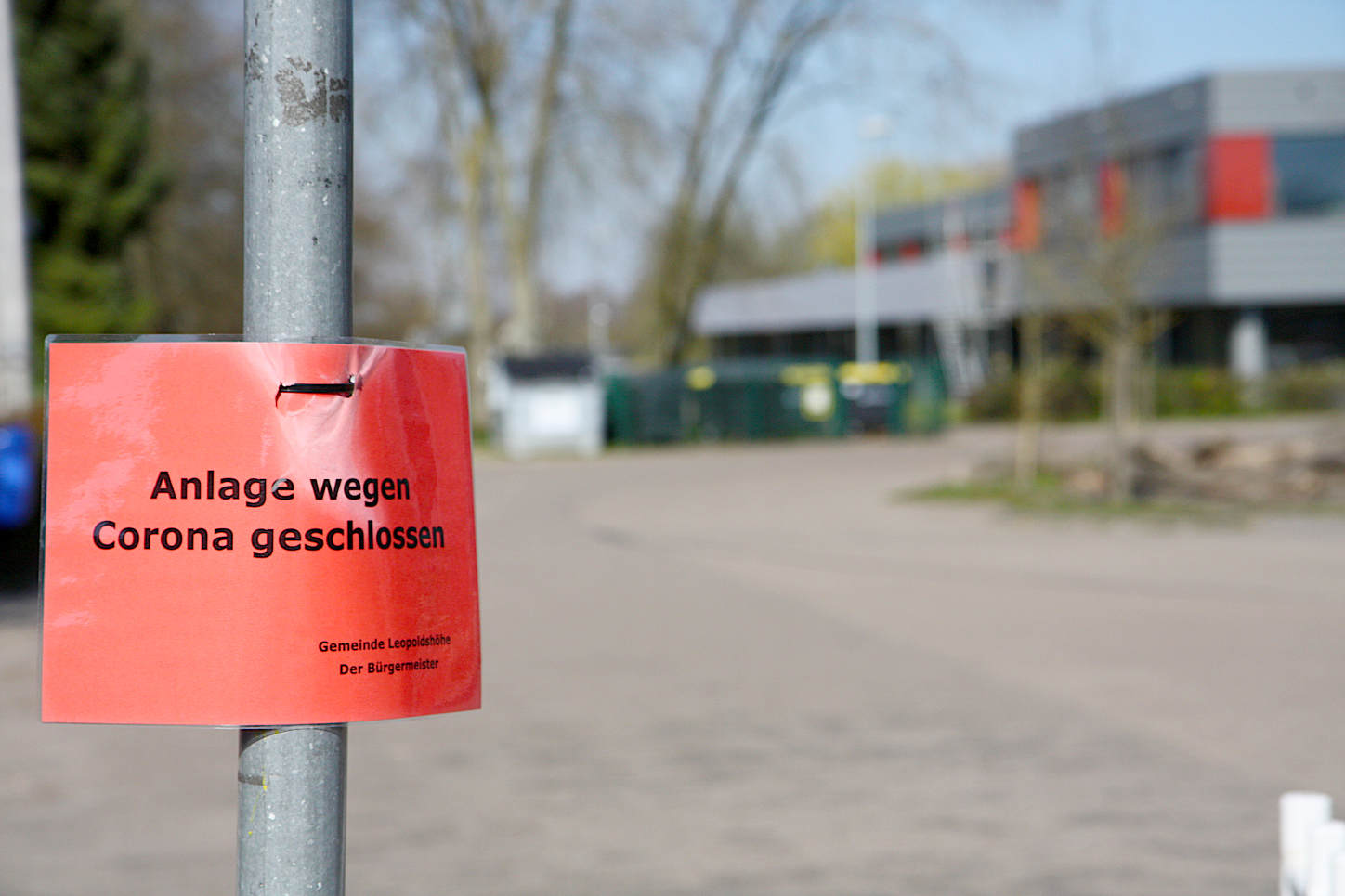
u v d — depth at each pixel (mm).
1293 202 39562
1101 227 20109
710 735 7547
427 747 7363
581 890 5148
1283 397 39844
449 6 35469
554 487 25625
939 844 5656
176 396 1796
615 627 11156
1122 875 5254
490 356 36562
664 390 37406
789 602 12453
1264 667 9305
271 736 1805
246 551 1786
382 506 1835
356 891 5145
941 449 34344
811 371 38219
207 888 5219
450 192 38469
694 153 37625
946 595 12758
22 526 13188
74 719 1788
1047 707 8172
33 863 5516
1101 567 14414
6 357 14961
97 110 28469
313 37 1800
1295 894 2541
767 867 5391
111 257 28781
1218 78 39156
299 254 1799
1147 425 36375
